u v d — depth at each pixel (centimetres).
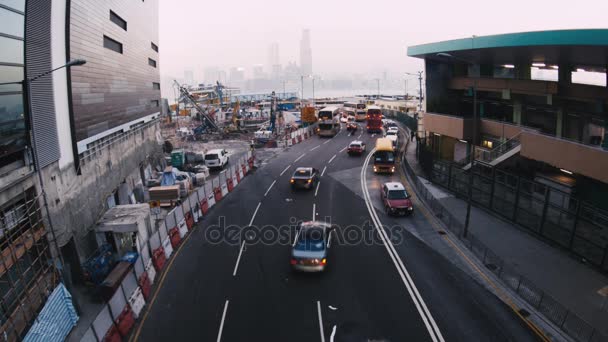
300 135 5725
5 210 1344
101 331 1230
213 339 1314
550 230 2045
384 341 1276
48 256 1527
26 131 1455
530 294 1512
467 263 1816
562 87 2638
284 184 3325
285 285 1650
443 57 3497
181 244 2116
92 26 2220
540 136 2366
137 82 3319
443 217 2409
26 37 1467
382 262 1834
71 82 1883
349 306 1479
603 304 1460
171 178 2956
